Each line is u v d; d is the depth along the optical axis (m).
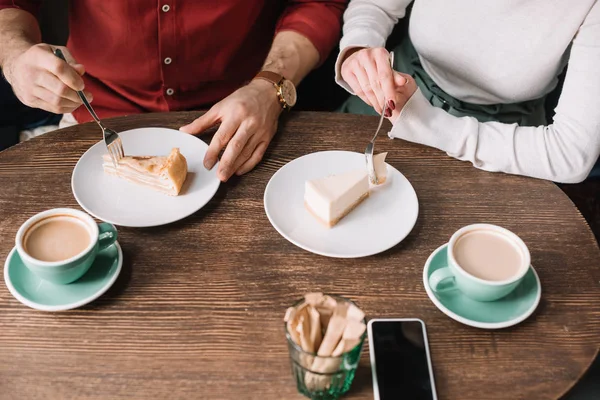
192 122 1.30
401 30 1.92
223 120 1.26
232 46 1.62
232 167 1.18
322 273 1.00
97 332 0.89
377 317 0.93
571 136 1.21
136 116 1.34
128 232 1.06
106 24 1.52
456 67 1.49
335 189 1.06
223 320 0.92
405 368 0.84
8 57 1.34
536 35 1.31
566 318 0.94
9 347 0.87
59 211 0.98
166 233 1.06
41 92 1.20
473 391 0.83
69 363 0.85
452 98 1.56
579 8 1.24
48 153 1.23
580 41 1.26
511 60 1.38
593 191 1.88
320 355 0.76
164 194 1.13
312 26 1.59
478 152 1.21
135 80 1.62
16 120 1.79
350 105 1.75
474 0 1.37
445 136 1.23
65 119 1.72
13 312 0.92
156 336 0.89
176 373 0.84
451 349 0.89
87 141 1.26
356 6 1.59
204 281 0.97
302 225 1.08
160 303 0.94
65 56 1.29
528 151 1.21
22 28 1.47
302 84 1.99
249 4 1.57
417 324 0.89
